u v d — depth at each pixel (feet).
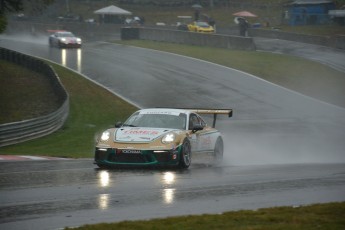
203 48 442.91
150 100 261.24
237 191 72.59
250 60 374.63
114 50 439.63
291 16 582.35
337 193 71.41
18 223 53.42
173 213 58.29
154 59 383.86
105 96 265.75
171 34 487.61
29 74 316.40
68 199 65.51
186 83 301.43
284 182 81.30
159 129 101.24
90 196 67.56
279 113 239.50
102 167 99.40
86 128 202.28
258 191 72.69
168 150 96.32
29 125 172.55
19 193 69.15
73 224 53.16
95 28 615.57
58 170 93.91
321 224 50.14
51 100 255.70
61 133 189.37
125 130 100.99
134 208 60.70
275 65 355.15
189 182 80.48
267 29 550.36
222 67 347.56
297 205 62.64
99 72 331.77
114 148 96.84
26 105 244.83
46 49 451.94
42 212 58.23
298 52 415.03
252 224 50.52
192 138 103.91
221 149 118.83
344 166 108.27
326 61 372.58
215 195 69.36
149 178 84.17
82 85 289.33
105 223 50.85
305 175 90.17
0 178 82.33
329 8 565.94
